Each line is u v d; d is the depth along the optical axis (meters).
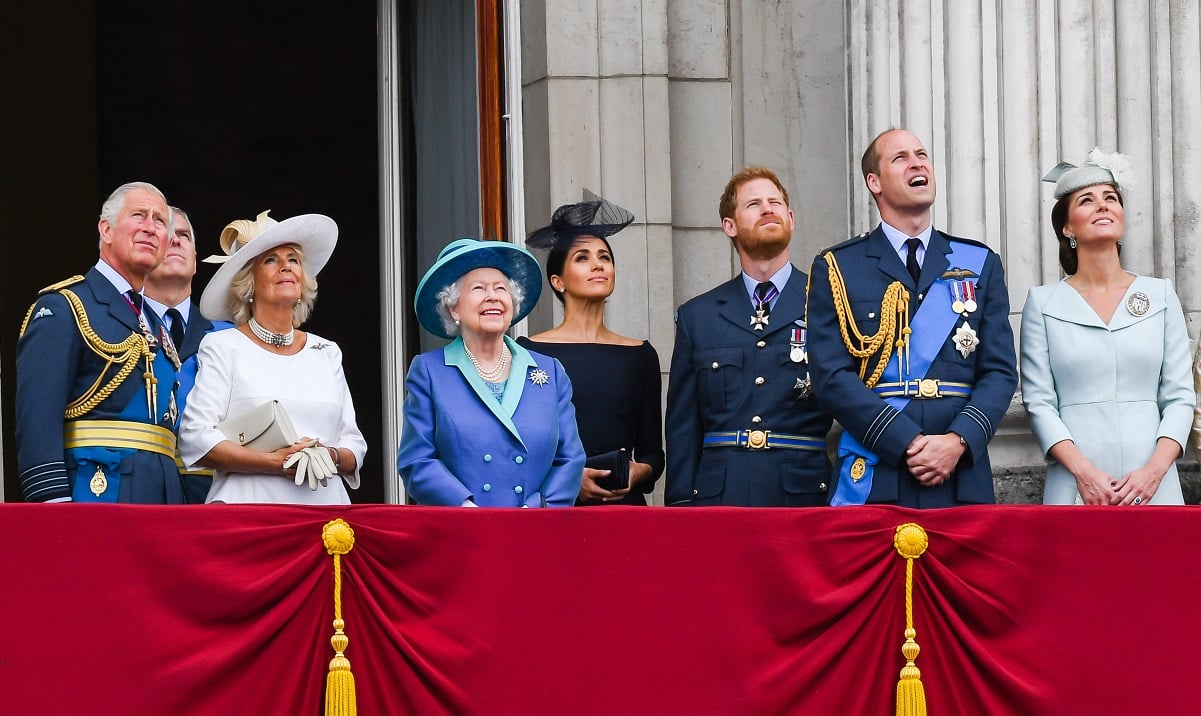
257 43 46.62
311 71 46.78
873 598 20.58
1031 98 28.58
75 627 19.38
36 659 19.30
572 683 20.12
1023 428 27.73
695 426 25.30
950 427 22.89
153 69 46.09
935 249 24.09
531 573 20.25
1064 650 20.59
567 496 22.94
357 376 44.59
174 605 19.58
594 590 20.28
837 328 23.64
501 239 29.95
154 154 46.03
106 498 21.88
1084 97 28.66
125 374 22.20
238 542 19.78
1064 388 24.48
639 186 29.73
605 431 25.56
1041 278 28.30
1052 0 28.80
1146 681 20.52
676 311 26.67
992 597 20.62
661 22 30.05
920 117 28.59
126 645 19.44
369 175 46.69
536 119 29.84
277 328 22.94
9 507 19.44
